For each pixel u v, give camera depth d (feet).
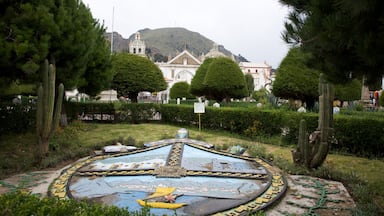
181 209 13.19
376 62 10.06
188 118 45.42
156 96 159.63
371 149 25.07
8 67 22.66
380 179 18.97
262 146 28.55
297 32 12.16
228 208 13.28
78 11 30.30
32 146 27.02
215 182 17.21
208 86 64.64
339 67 12.06
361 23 9.39
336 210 14.07
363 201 14.64
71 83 30.25
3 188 16.89
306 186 17.56
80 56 29.55
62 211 7.94
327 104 19.62
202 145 28.07
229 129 38.81
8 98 36.55
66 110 40.06
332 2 10.38
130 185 16.57
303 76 39.86
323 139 19.54
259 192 15.47
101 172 19.01
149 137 34.78
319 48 12.01
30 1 23.02
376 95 62.08
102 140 31.76
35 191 16.35
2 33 21.33
